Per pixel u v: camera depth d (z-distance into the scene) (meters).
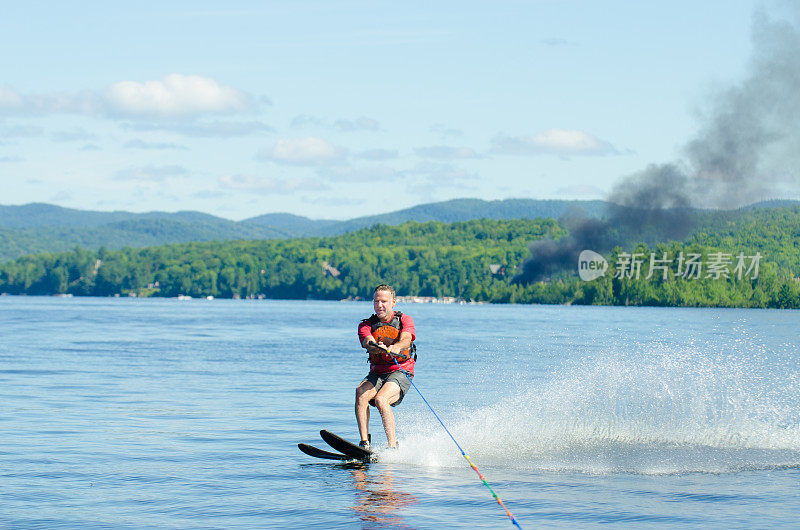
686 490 18.17
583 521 15.45
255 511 16.25
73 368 54.06
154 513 16.12
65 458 22.31
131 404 34.97
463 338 102.44
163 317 192.00
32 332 110.81
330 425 28.88
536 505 16.72
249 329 129.38
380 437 26.25
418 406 34.41
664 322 166.62
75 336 100.50
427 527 14.99
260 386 43.12
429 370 53.06
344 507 16.58
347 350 76.94
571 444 24.14
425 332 122.31
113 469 20.80
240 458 22.48
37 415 31.22
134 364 58.25
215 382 45.25
